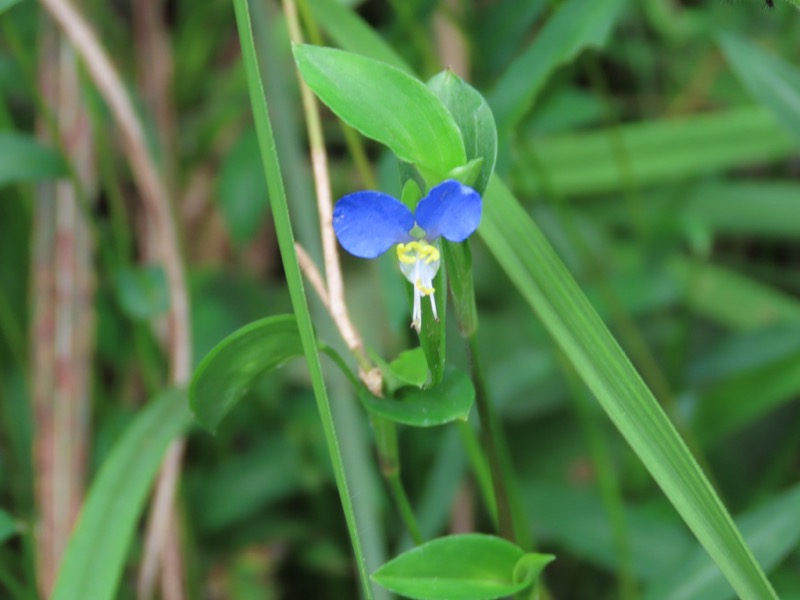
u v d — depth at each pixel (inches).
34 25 29.6
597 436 24.2
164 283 23.8
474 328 17.2
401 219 15.7
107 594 19.1
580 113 28.6
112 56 30.7
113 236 28.8
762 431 28.2
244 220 29.1
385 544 25.5
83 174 26.2
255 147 29.5
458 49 27.1
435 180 15.9
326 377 22.9
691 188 29.3
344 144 31.2
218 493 25.6
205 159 31.9
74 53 26.9
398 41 27.5
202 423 17.2
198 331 27.7
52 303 24.9
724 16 31.2
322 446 25.9
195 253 31.2
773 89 21.9
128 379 28.0
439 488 24.2
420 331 16.1
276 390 26.7
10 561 24.1
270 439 26.5
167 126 30.0
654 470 16.9
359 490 21.9
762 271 31.2
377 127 15.7
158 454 20.4
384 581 17.3
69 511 23.3
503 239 18.1
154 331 27.9
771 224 28.8
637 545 23.8
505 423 27.8
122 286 23.6
